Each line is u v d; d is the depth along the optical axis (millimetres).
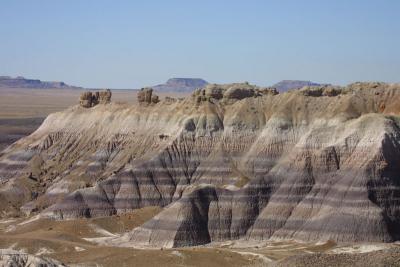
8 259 194250
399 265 188625
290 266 195000
